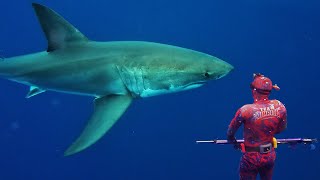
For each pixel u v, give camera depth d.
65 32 4.99
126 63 4.61
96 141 3.91
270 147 4.66
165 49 4.67
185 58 4.51
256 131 4.56
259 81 4.54
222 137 12.80
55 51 5.14
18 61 5.44
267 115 4.49
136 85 4.60
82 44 5.02
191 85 4.50
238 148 4.93
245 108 4.56
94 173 12.20
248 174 4.81
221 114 13.46
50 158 13.40
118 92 4.71
